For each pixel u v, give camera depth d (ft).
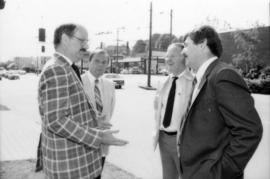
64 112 7.08
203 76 6.98
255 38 89.97
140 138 25.16
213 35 7.17
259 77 87.10
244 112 6.14
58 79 7.07
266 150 21.83
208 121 6.63
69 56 7.97
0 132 26.25
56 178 7.50
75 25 7.97
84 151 7.63
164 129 11.55
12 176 14.26
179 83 11.47
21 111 41.24
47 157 7.68
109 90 12.90
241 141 6.13
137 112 41.86
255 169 17.71
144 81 124.26
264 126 31.91
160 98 11.95
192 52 7.34
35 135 25.41
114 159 18.93
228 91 6.25
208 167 6.50
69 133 7.08
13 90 83.20
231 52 96.84
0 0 15.89
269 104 53.67
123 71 241.55
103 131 7.63
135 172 16.52
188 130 6.98
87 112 7.83
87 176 7.66
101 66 12.13
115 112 41.65
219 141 6.58
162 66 257.55
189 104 7.51
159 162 18.43
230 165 6.23
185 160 6.99
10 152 19.66
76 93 7.50
